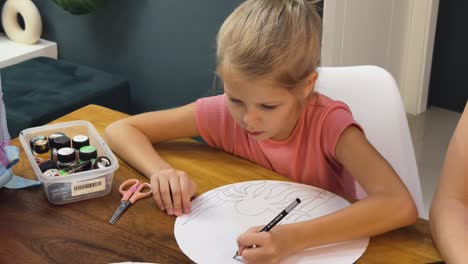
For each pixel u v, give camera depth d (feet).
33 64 8.01
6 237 2.99
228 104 3.30
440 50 10.04
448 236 2.93
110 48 8.50
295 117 3.61
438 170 8.48
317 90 4.14
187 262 2.81
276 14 3.13
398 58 9.66
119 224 3.09
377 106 4.13
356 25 7.81
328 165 3.74
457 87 10.14
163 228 3.06
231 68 3.05
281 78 3.06
